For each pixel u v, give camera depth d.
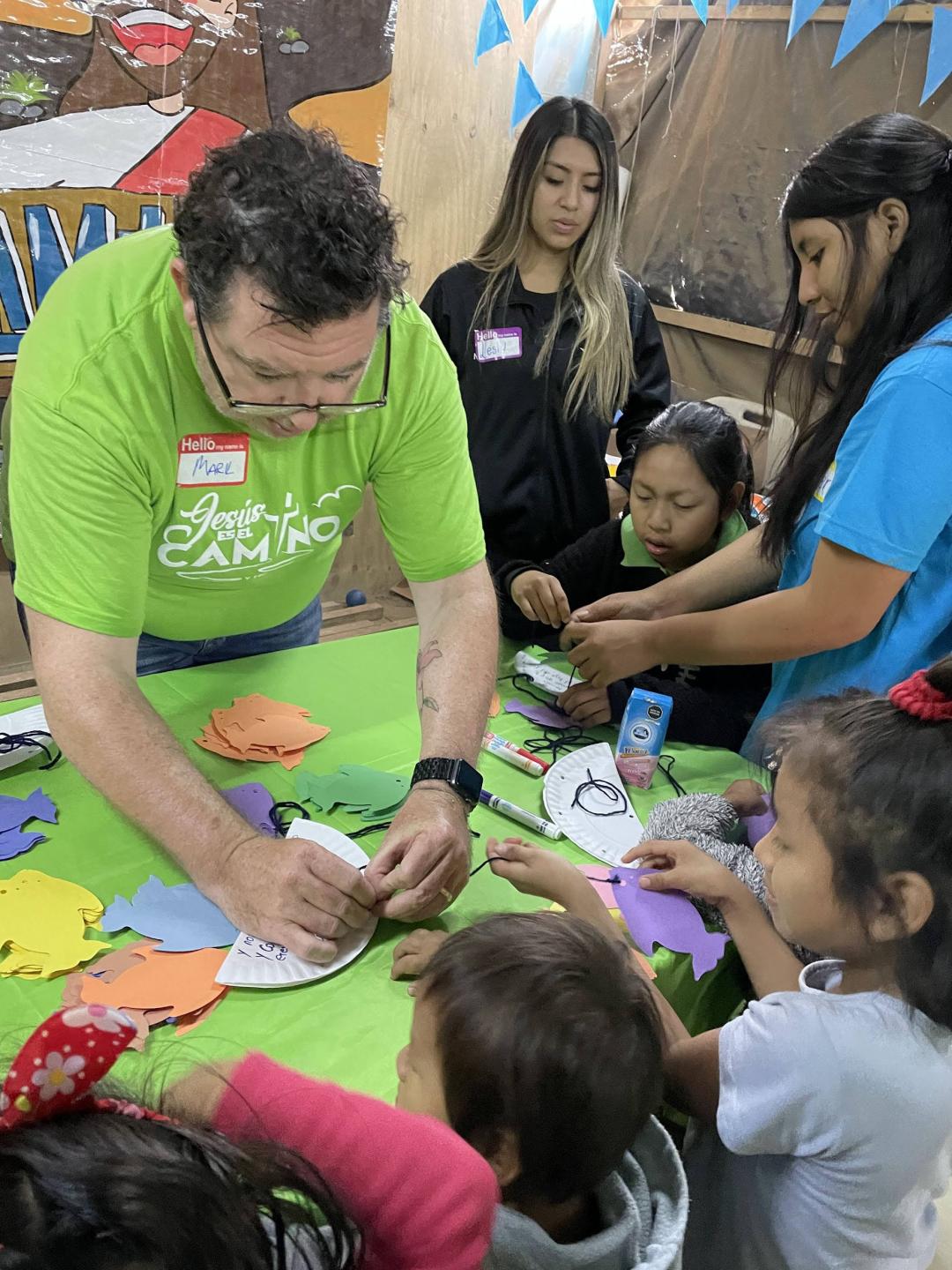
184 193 0.89
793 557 1.41
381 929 1.00
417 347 1.12
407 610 3.27
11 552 1.07
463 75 2.74
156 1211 0.37
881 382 1.14
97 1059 0.39
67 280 1.02
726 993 1.12
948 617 1.25
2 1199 0.37
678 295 3.08
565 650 1.63
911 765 0.78
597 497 2.08
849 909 0.82
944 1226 1.52
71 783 1.14
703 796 1.26
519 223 1.91
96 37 2.05
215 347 0.91
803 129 2.66
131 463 0.99
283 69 2.36
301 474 1.16
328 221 0.81
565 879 1.03
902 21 2.40
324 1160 0.53
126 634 1.03
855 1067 0.78
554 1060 0.62
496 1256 0.59
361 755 1.29
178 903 0.98
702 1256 0.95
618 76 3.08
